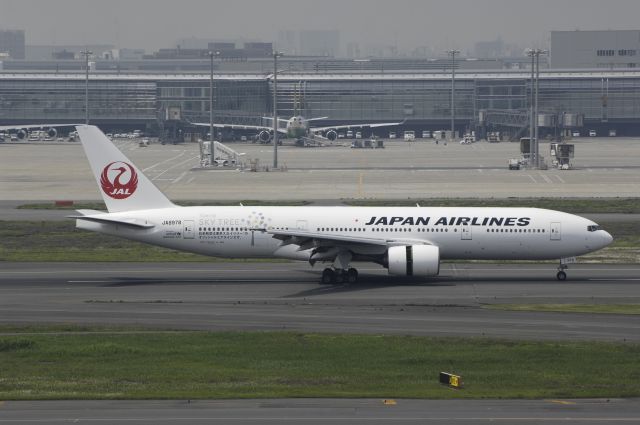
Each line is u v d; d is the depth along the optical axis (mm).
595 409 163625
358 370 196250
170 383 185125
